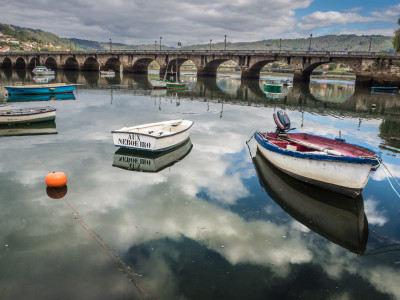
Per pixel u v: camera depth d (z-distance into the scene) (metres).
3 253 6.62
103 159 12.91
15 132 17.23
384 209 9.39
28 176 10.87
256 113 26.27
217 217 8.52
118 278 5.97
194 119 22.38
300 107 31.20
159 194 9.83
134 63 89.06
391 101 37.41
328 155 9.69
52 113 19.89
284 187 10.79
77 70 105.56
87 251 6.77
